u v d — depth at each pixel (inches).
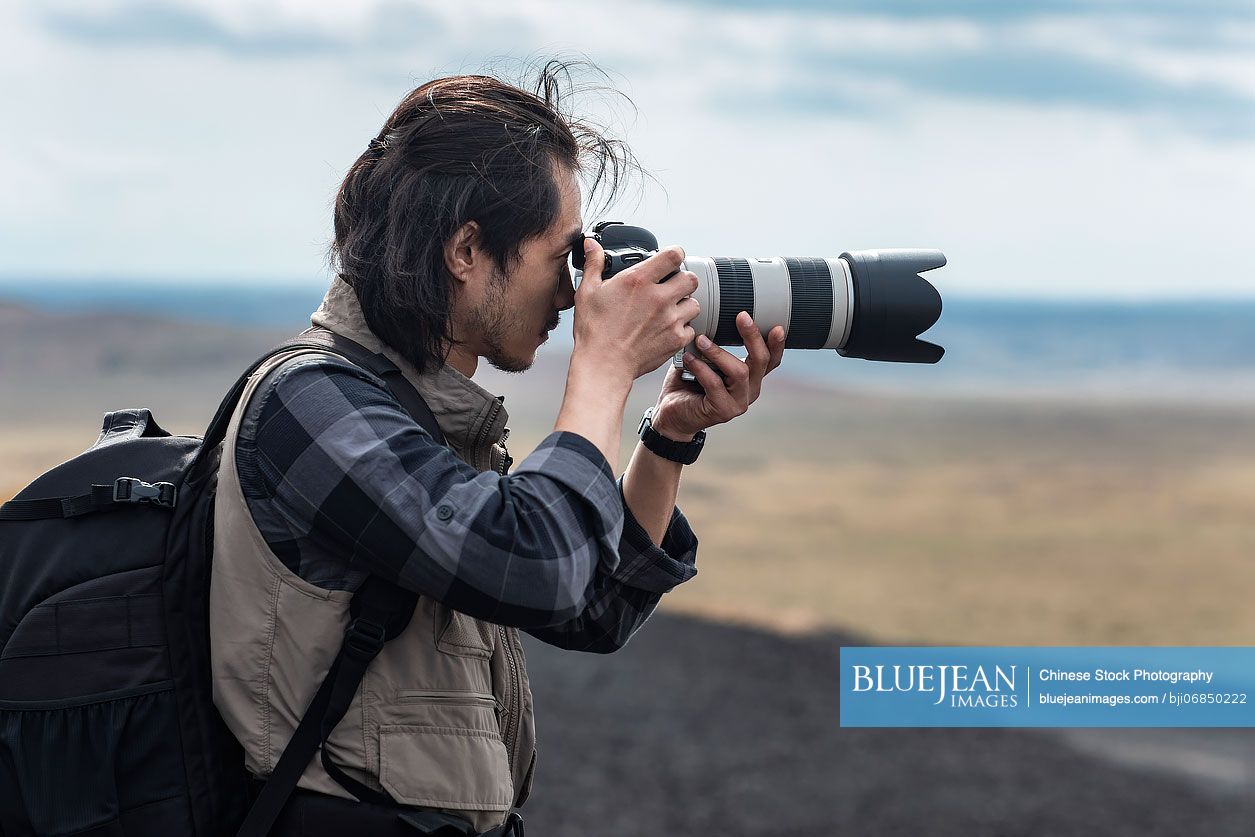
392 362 112.0
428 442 104.7
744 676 620.4
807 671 652.1
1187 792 498.0
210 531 108.5
